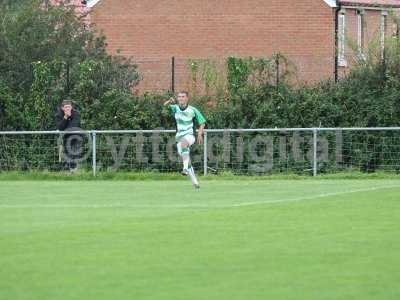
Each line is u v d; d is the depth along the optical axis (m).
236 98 75.62
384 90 75.44
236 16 103.31
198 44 103.56
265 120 75.38
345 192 56.47
